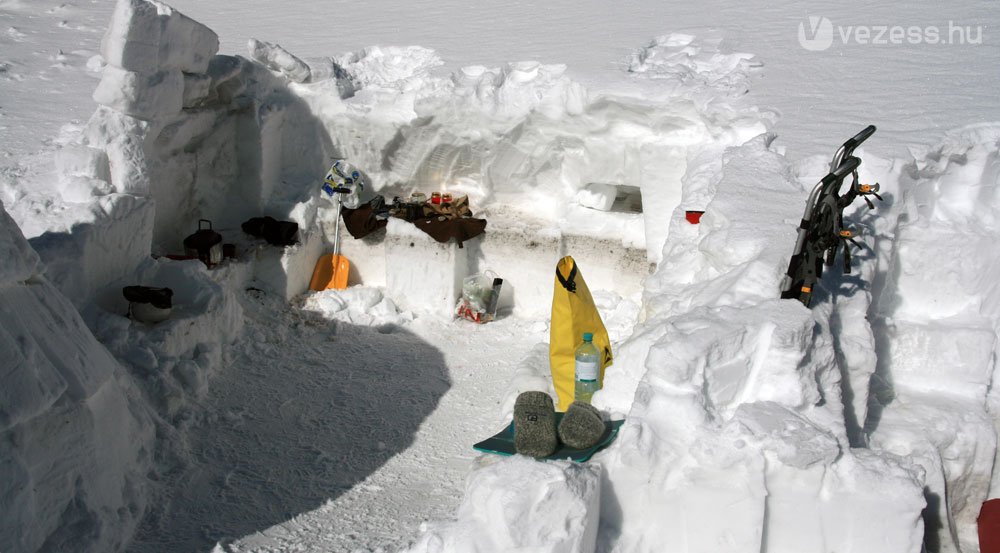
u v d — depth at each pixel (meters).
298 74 8.61
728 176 6.21
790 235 5.17
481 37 10.21
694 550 3.71
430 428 6.32
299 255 8.28
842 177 4.55
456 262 8.30
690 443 3.77
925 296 5.79
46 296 4.93
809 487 3.67
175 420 6.04
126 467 5.16
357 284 8.74
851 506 3.67
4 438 4.20
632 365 4.52
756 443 3.68
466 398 6.80
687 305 4.99
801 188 6.01
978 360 5.35
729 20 10.29
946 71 8.21
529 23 10.71
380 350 7.62
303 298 8.23
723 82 8.04
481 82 8.35
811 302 4.84
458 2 12.15
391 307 8.28
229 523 5.09
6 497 4.09
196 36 7.36
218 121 8.09
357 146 8.82
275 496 5.40
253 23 11.63
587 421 4.08
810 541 3.71
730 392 4.06
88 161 6.60
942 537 4.70
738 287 4.71
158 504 5.22
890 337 5.49
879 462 3.73
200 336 6.71
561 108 8.05
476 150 8.61
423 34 10.57
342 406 6.62
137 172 6.77
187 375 6.33
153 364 6.04
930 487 4.70
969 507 5.06
